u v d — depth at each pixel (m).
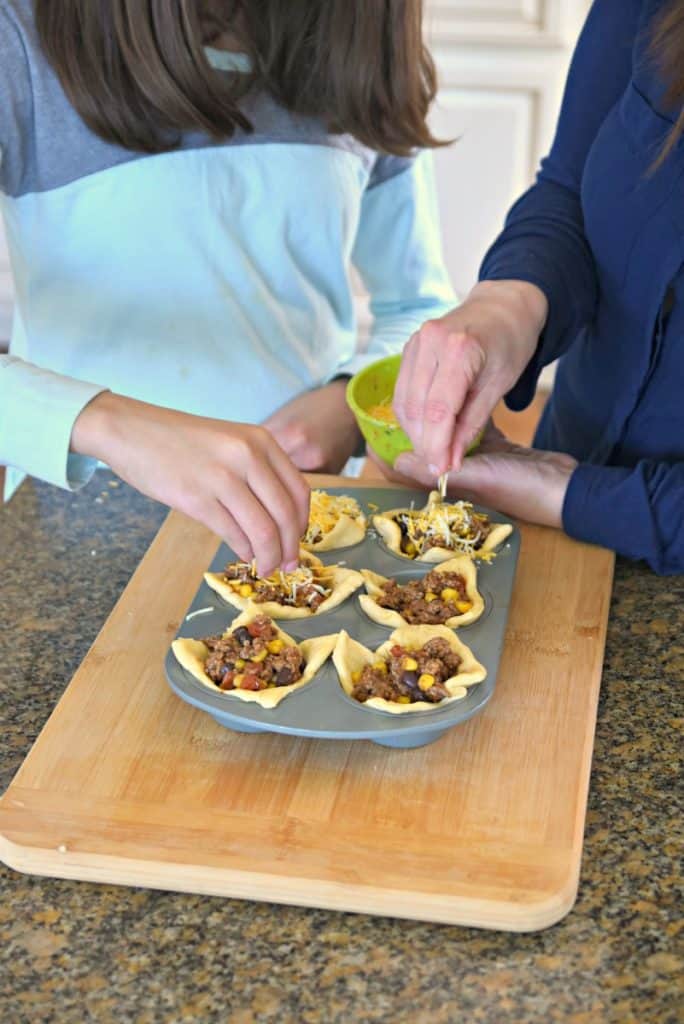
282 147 1.50
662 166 1.26
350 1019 0.76
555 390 1.63
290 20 1.41
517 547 1.23
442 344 1.16
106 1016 0.76
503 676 1.06
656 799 0.95
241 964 0.80
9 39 1.34
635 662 1.11
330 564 1.23
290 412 1.55
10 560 1.27
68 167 1.43
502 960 0.81
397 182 1.76
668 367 1.34
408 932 0.83
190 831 0.89
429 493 1.33
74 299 1.52
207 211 1.48
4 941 0.82
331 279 1.67
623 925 0.83
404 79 1.47
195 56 1.32
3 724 1.03
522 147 3.45
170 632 1.13
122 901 0.86
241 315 1.55
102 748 0.98
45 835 0.88
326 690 1.00
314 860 0.86
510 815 0.90
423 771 0.95
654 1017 0.76
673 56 1.20
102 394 1.04
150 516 1.36
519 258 1.37
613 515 1.23
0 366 1.07
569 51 3.25
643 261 1.30
